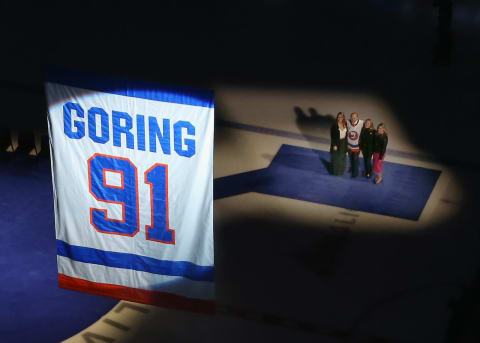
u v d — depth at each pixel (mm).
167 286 15031
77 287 15578
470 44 32094
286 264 18375
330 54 30766
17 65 28266
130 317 16531
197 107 13305
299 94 27391
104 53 29656
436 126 25484
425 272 18203
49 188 21234
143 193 14250
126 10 33812
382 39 32344
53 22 32188
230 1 35719
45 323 16375
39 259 18422
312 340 16047
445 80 28797
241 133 24609
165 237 14547
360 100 27078
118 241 14859
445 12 29141
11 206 20391
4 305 16875
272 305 17016
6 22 32000
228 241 19172
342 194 21359
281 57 30344
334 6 35812
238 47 30984
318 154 23531
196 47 30688
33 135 22859
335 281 17828
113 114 13711
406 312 16906
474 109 26688
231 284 17609
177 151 13742
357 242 19250
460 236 19672
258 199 20984
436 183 22172
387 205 20922
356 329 16406
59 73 13641
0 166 22125
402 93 27703
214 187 21547
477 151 24078
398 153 23719
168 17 33406
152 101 13438
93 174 14344
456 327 14766
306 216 20297
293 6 35625
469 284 17578
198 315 16625
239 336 16094
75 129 14031
